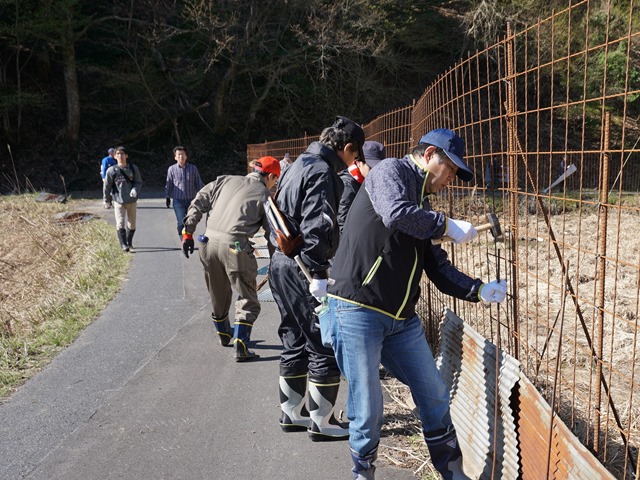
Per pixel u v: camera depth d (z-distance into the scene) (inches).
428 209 113.6
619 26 339.9
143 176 1173.7
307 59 1195.3
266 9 1147.3
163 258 387.5
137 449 142.2
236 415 159.5
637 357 185.5
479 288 115.8
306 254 128.6
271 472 131.3
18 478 130.3
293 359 147.9
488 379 120.9
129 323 247.0
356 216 112.3
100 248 399.2
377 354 113.3
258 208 197.3
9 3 1048.8
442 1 1240.2
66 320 250.8
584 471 87.0
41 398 173.2
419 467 129.0
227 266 197.2
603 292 97.0
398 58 1218.6
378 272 109.9
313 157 136.8
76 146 1155.9
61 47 1130.7
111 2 1226.0
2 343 218.7
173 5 1143.6
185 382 182.5
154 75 1181.1
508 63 118.6
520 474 106.7
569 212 523.5
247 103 1282.0
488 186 168.7
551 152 105.8
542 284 282.4
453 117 154.0
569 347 189.5
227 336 215.2
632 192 634.8
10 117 1147.9
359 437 114.6
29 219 560.7
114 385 181.6
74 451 141.6
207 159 1232.2
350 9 1127.0
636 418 139.1
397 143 228.8
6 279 359.9
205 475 130.5
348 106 1256.8
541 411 100.3
